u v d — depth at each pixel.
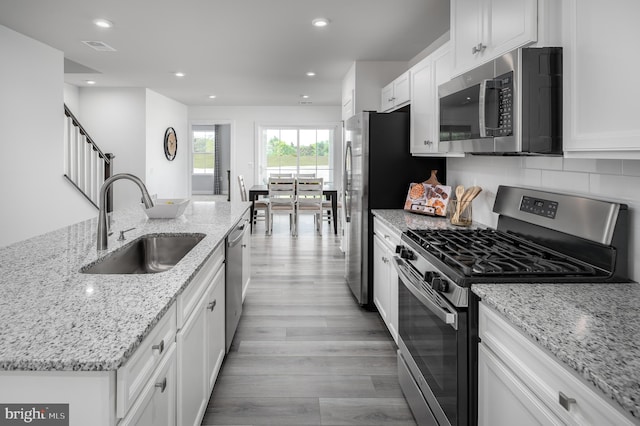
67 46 4.39
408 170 3.58
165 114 8.02
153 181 7.43
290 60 4.97
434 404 1.70
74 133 5.19
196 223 2.80
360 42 4.22
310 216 9.92
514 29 1.63
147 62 5.10
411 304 2.06
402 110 3.98
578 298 1.29
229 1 3.16
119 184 7.10
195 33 3.94
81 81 6.44
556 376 1.00
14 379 0.91
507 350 1.24
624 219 1.48
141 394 1.08
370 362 2.66
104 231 1.94
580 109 1.32
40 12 3.40
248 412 2.12
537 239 1.95
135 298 1.27
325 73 5.72
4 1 3.18
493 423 1.34
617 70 1.15
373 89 5.01
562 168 1.86
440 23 3.65
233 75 5.90
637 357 0.91
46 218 4.38
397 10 3.33
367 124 3.54
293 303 3.79
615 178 1.55
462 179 3.13
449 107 2.31
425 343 1.83
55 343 0.96
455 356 1.48
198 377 1.76
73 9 3.33
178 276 1.51
